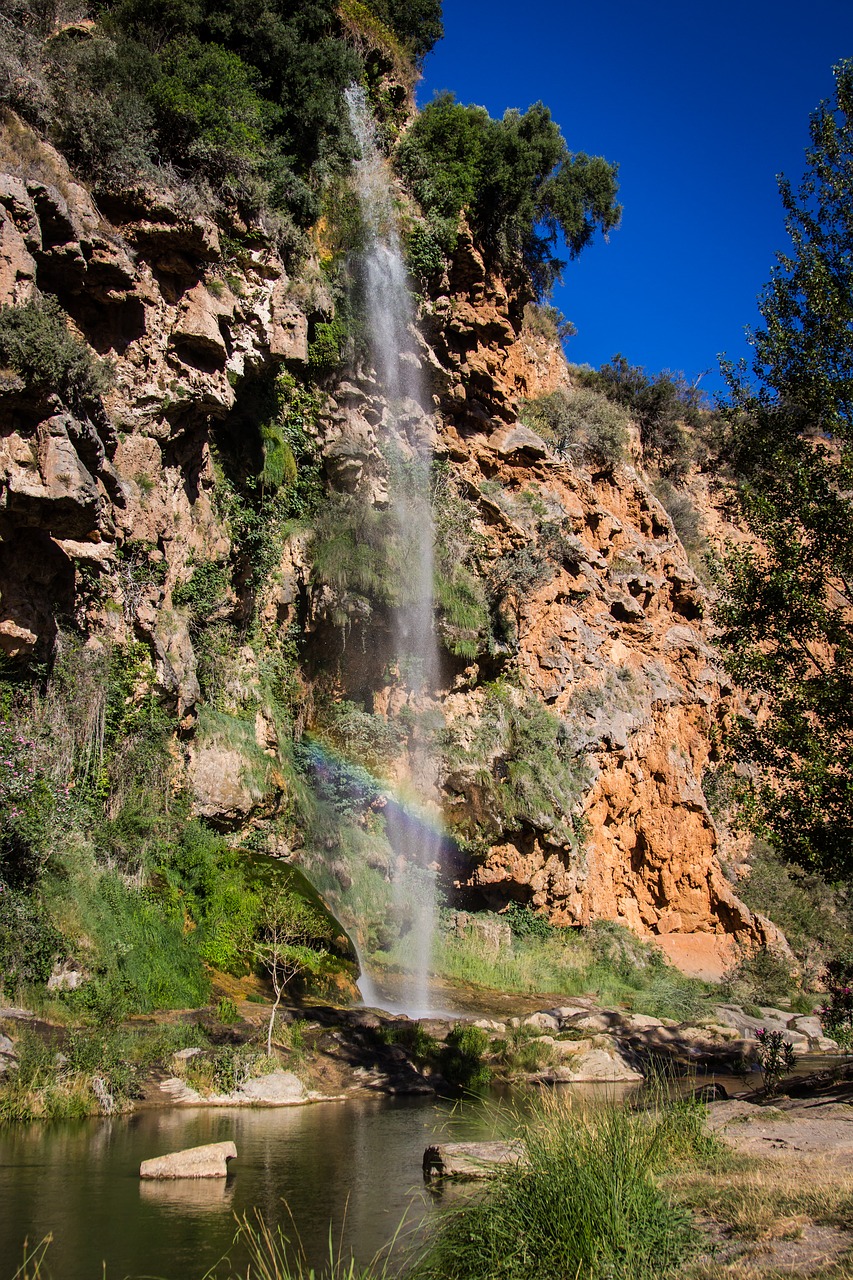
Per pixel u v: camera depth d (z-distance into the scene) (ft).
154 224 58.34
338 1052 44.06
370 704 78.54
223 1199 24.99
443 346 90.02
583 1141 21.15
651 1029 63.16
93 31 65.62
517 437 96.53
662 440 142.72
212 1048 40.52
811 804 38.70
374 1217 23.66
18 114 54.24
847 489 43.09
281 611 72.23
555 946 81.05
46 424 46.44
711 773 112.98
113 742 52.70
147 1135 31.32
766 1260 16.49
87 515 47.70
